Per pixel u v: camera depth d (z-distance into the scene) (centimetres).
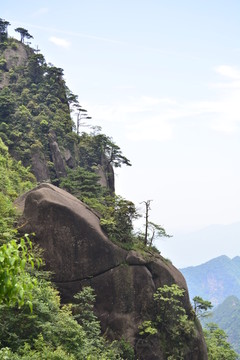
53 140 8750
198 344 4447
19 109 8962
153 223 4953
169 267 4753
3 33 12112
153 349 4072
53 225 4125
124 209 4581
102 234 4312
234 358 6209
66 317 3142
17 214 4238
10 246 676
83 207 4503
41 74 10719
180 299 4591
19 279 710
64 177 8494
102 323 4056
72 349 2986
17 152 8056
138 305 4228
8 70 10900
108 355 3509
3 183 6016
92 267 4162
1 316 2750
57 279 4053
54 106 9906
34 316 2738
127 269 4300
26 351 2591
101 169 9256
